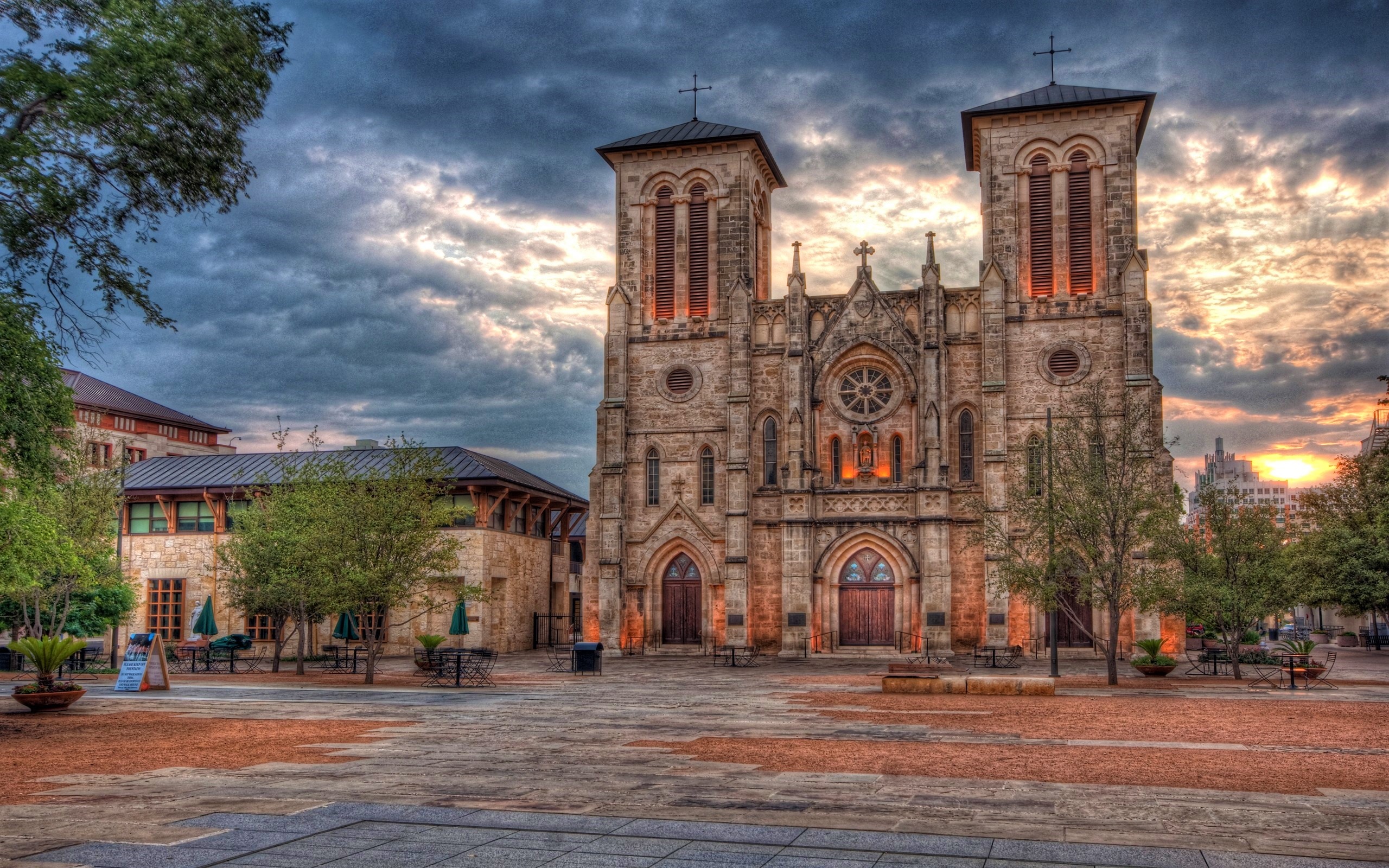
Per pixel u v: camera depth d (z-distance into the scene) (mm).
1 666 51750
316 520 45531
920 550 60812
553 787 17047
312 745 22594
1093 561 42406
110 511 52594
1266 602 42688
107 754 21234
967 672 48125
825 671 51281
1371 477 59156
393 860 12172
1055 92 64625
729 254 66625
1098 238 61469
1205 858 12273
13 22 23188
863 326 63875
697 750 21578
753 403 65062
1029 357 61031
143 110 23875
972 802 15711
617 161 68875
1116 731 24984
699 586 64812
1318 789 16797
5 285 23906
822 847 12836
